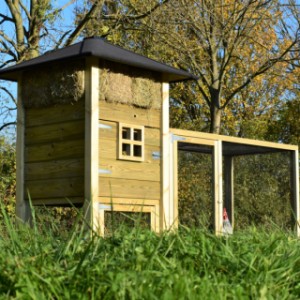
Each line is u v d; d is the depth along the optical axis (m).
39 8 14.74
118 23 15.19
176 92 23.06
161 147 7.95
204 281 4.04
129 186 7.48
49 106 7.66
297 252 4.99
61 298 3.76
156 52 16.25
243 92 24.55
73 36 15.01
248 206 10.34
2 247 4.57
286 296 4.25
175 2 15.12
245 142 9.49
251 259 4.60
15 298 3.61
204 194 8.99
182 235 5.08
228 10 16.70
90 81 7.20
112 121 7.40
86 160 7.13
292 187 10.52
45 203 7.58
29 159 7.80
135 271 4.04
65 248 4.43
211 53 16.45
